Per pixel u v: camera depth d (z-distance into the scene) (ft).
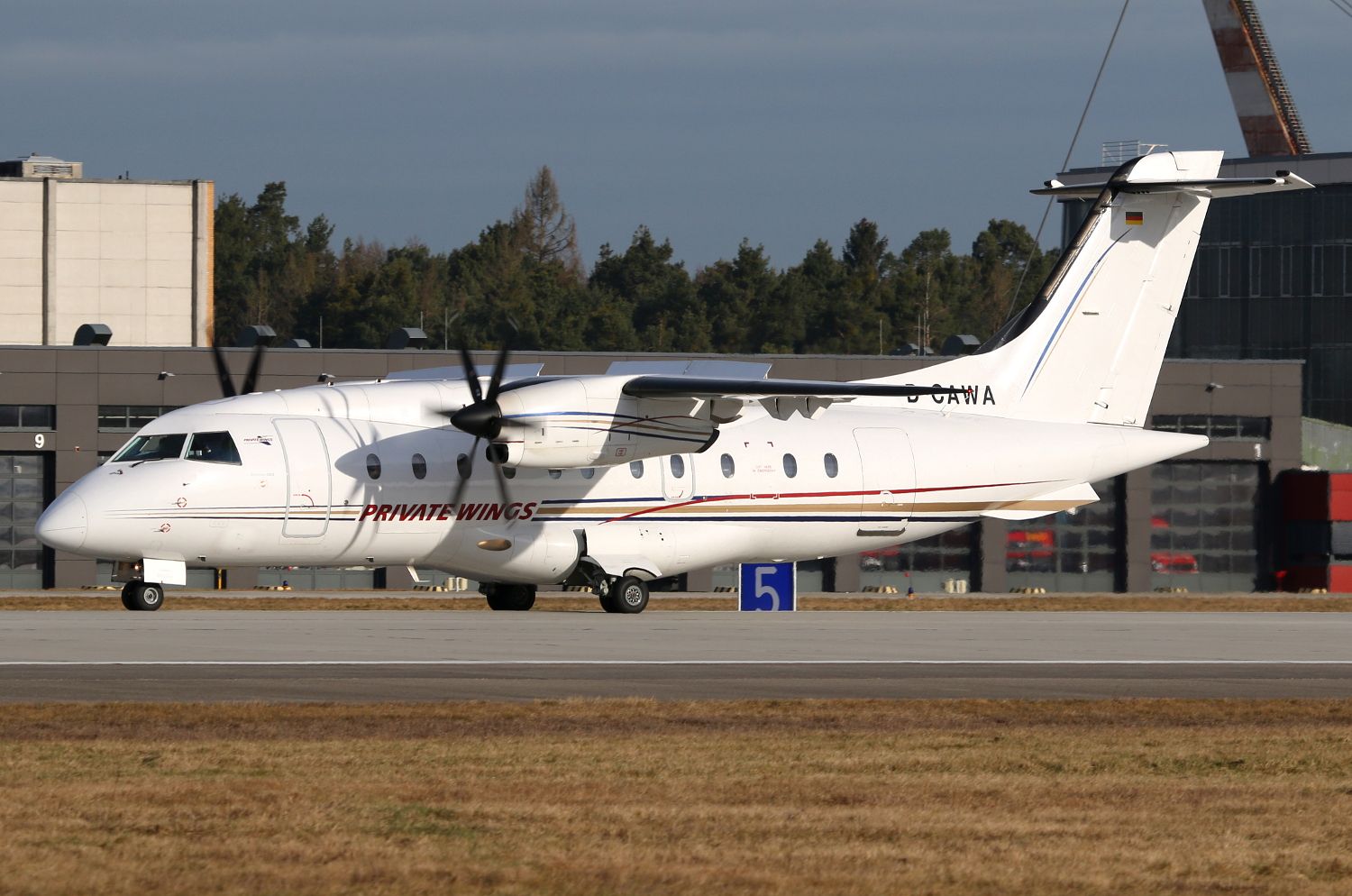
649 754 166.91
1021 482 416.87
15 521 619.67
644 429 359.05
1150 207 428.97
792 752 169.89
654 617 364.79
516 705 198.80
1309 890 115.75
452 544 366.02
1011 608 481.87
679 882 114.73
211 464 345.51
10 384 613.11
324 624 318.24
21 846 122.93
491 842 125.80
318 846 124.06
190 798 140.97
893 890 114.01
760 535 395.34
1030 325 424.05
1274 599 562.25
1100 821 137.28
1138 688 227.61
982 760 167.12
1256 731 188.85
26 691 203.21
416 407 367.45
